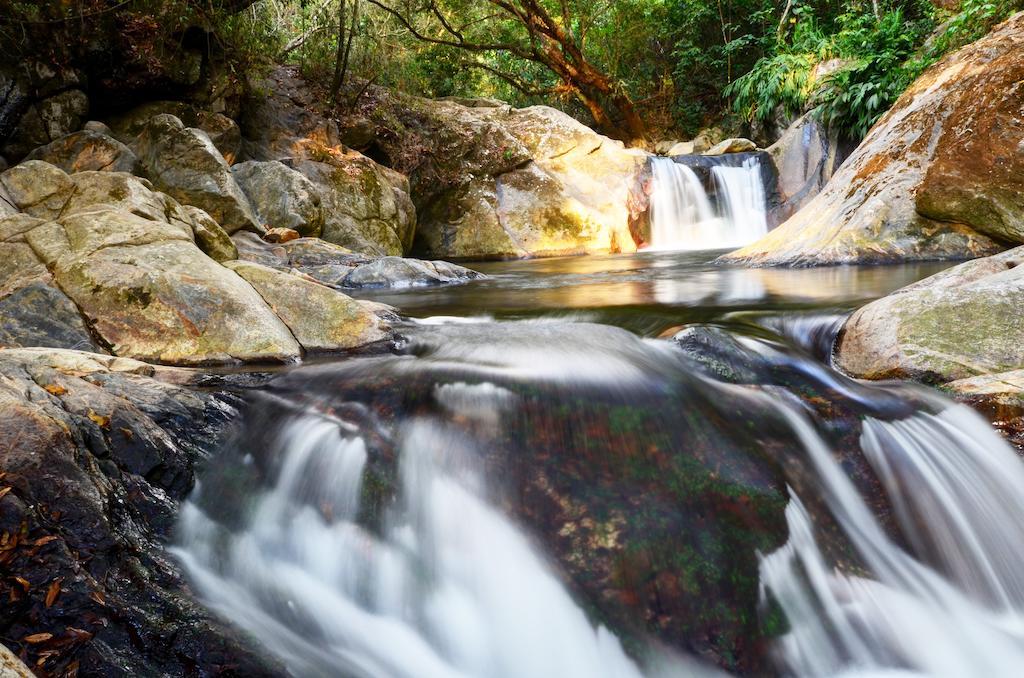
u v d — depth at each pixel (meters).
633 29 20.33
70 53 9.20
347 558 2.91
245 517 3.01
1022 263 4.64
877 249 7.63
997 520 3.17
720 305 5.71
